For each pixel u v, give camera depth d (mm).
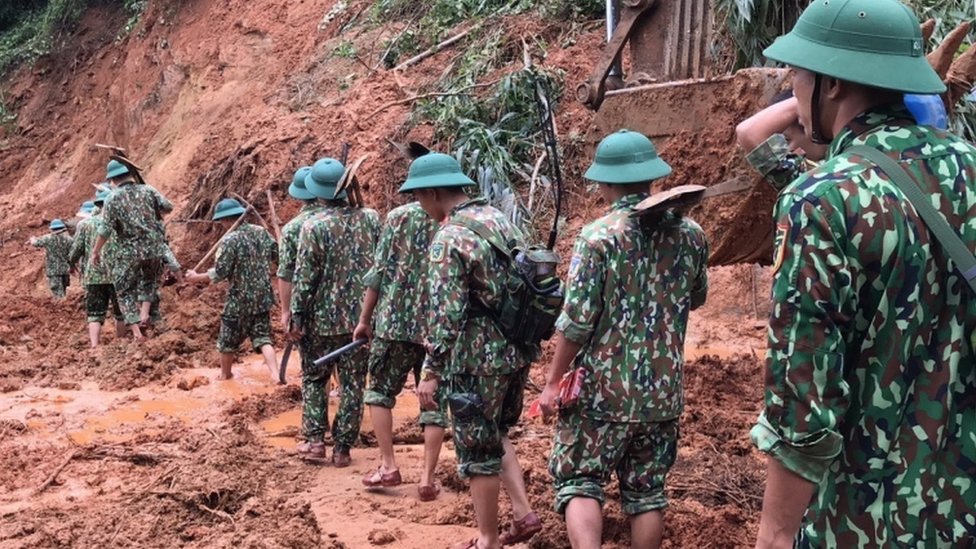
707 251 4258
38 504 6074
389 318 6105
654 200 3980
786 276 2262
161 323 11492
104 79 21703
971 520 2258
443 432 6012
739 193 4242
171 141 17578
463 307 4734
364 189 13227
